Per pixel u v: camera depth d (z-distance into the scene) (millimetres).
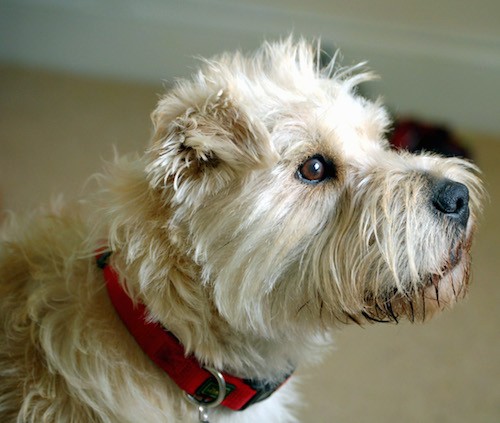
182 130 930
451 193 1013
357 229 1008
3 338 1067
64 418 1016
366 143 1113
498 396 1776
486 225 2412
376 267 1003
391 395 1766
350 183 1036
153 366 1037
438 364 1868
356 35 2986
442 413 1720
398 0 2891
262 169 968
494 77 2908
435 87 2979
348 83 1192
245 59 1157
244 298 986
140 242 972
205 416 1053
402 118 2852
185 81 1084
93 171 2465
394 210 1001
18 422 999
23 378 1032
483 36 2885
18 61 3262
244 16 3100
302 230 997
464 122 3014
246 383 1092
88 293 1045
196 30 3156
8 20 3211
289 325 1056
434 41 2926
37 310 1054
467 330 1983
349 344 1924
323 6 3004
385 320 1055
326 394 1758
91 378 992
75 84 3135
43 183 2371
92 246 1070
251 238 968
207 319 1011
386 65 2984
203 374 1031
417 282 1017
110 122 2828
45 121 2791
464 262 1076
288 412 1419
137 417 1013
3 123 2742
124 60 3256
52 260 1122
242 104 952
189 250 978
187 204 968
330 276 1004
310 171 1021
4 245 1180
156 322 1007
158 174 941
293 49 1196
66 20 3205
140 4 3156
